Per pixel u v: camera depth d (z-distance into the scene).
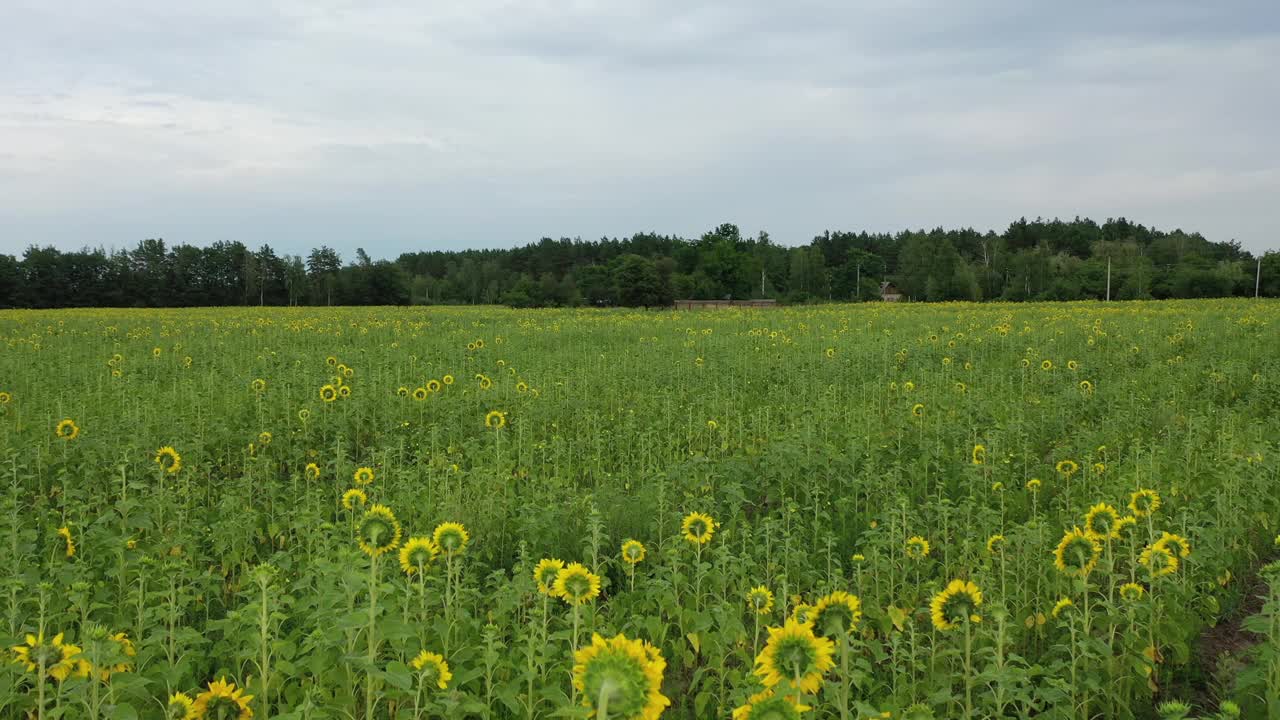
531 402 15.64
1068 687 4.59
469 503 9.01
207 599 6.61
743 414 16.05
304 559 7.19
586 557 7.41
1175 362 20.50
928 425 13.22
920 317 40.75
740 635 5.38
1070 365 19.89
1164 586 6.04
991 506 9.43
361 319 47.34
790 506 7.78
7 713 4.00
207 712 4.01
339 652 4.59
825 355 23.23
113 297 112.88
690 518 6.13
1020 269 111.88
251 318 49.28
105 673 4.35
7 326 39.00
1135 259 116.81
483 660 4.96
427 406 15.94
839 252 172.62
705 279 124.38
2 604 5.75
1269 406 15.57
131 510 8.23
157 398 16.48
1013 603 6.53
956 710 5.17
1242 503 8.05
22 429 12.91
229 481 10.19
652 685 2.31
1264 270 94.50
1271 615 4.88
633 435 13.64
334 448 10.96
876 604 6.31
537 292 96.56
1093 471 9.98
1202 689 5.91
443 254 193.62
